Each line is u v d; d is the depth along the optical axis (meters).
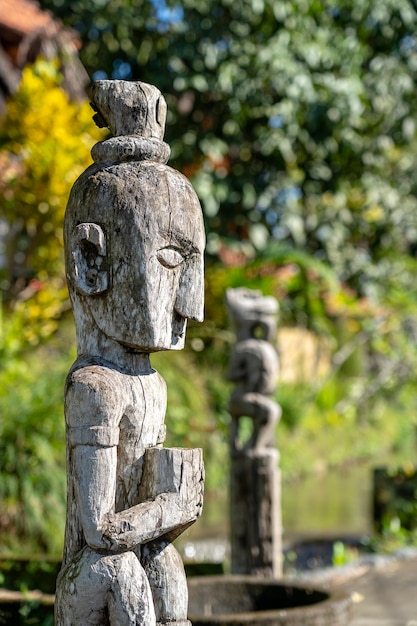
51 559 7.46
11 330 10.47
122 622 3.81
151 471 3.98
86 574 3.83
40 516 8.84
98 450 3.84
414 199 19.66
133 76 16.36
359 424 22.86
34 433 9.23
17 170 12.35
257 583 6.61
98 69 16.25
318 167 16.80
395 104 16.94
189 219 4.07
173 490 3.93
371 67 16.73
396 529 10.80
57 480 9.13
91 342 4.06
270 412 8.55
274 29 15.78
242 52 15.60
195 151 15.98
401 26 16.73
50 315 11.45
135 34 16.11
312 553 10.61
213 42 15.70
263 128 16.02
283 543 11.05
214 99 16.12
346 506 14.22
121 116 4.17
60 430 9.46
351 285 18.77
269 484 8.48
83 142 11.84
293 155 16.11
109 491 3.84
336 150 16.19
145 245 3.95
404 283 20.36
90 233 3.98
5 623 6.08
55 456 9.50
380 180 17.72
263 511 8.46
